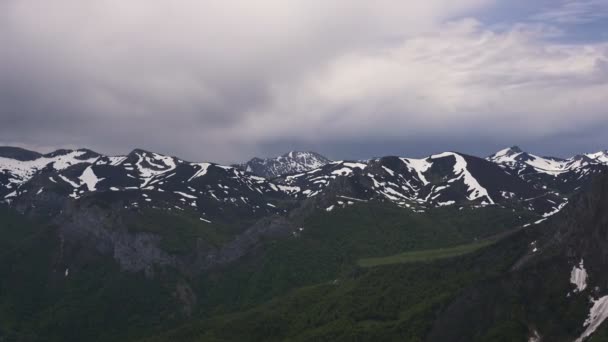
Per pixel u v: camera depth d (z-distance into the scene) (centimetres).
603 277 18988
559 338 18238
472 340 19625
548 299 19400
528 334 18725
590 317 18175
